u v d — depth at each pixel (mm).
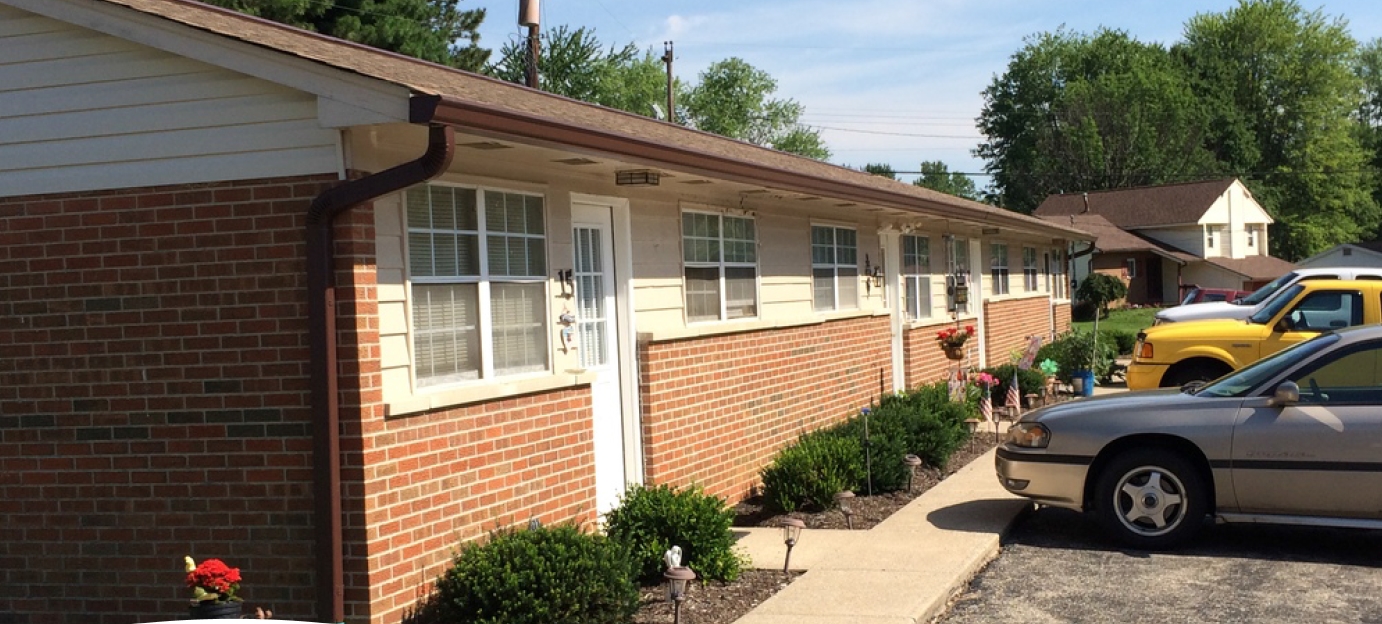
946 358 17641
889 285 15750
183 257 6449
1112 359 21859
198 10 8211
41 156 6746
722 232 10852
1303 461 8016
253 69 6148
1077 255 39156
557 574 6277
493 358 7281
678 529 7641
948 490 10742
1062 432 8664
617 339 9094
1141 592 7371
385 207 6391
